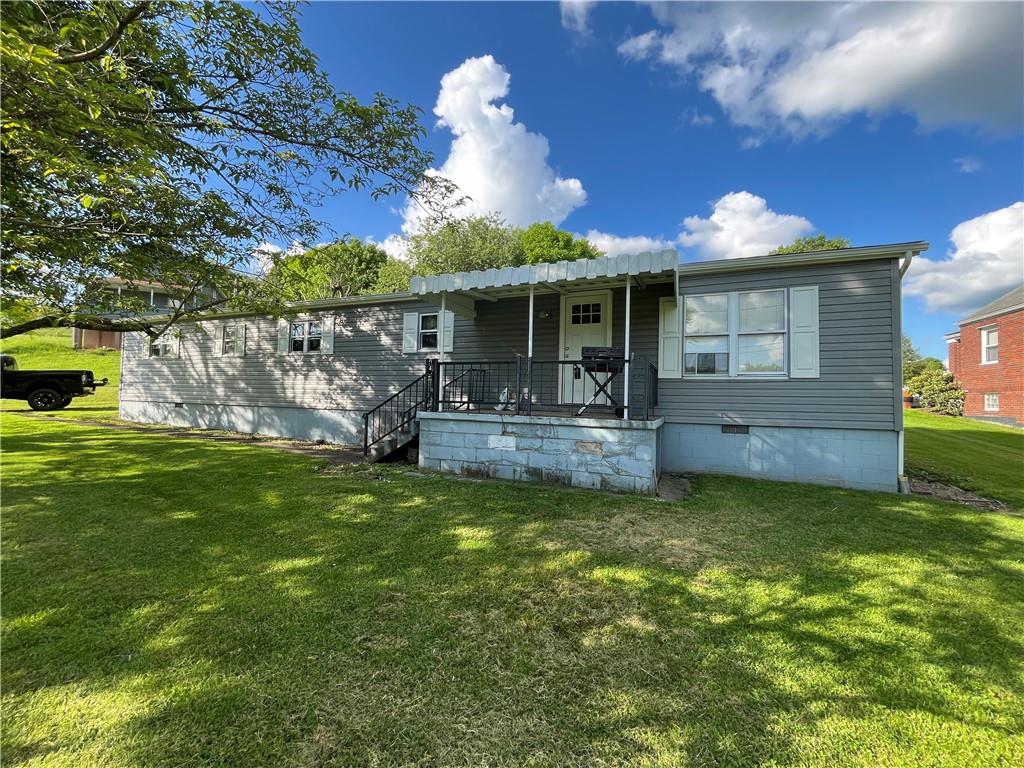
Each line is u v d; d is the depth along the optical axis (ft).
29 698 6.09
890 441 20.31
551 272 20.01
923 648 7.77
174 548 11.73
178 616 8.39
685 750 5.43
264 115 18.02
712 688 6.60
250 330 39.86
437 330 31.89
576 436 19.21
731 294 23.30
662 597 9.52
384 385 33.86
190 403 42.83
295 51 17.01
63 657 7.03
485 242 74.64
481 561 11.29
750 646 7.75
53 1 11.60
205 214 19.84
